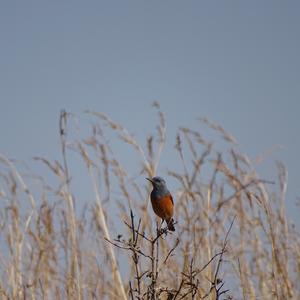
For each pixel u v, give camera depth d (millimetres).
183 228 12602
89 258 12859
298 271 13031
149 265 11109
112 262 12555
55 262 12859
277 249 12898
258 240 13250
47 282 12664
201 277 11672
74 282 12625
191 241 12227
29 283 12734
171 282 11391
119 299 12148
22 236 12875
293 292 12688
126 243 9188
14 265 12594
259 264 12945
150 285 9211
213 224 12797
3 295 12195
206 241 12391
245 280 12562
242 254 12930
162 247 11773
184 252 11625
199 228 12602
